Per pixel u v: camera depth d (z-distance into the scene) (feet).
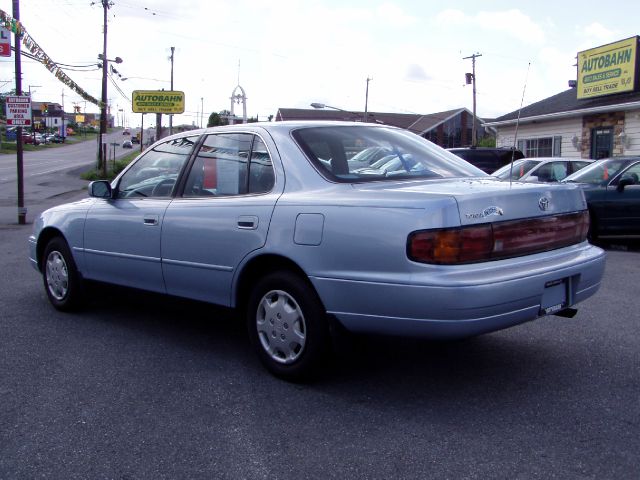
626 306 20.18
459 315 11.27
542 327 17.92
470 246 11.50
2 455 10.67
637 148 58.80
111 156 213.05
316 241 12.62
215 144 15.87
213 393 13.32
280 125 14.94
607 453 10.55
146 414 12.28
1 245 35.27
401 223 11.59
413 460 10.39
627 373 14.26
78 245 18.62
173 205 15.85
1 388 13.61
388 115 205.46
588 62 65.72
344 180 13.50
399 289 11.52
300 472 10.05
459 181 13.93
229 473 10.05
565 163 43.68
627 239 36.24
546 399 12.85
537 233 12.66
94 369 14.79
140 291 17.08
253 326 14.26
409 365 14.94
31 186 98.32
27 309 20.30
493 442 10.98
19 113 48.19
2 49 44.04
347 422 11.87
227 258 14.34
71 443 11.09
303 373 13.35
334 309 12.50
